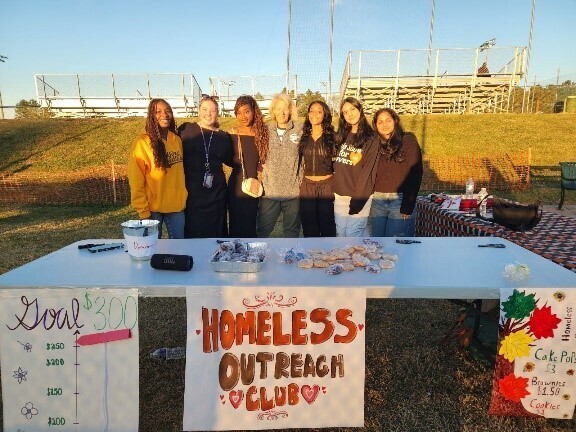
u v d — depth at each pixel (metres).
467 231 3.40
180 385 2.41
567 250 2.49
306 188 3.44
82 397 1.75
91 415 1.76
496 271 1.91
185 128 3.21
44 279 1.77
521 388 1.78
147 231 2.02
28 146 12.39
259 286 1.71
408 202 3.42
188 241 2.46
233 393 1.77
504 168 9.71
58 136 13.16
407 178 3.40
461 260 2.10
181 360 2.67
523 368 1.77
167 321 3.23
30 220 7.39
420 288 1.70
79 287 1.70
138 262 2.03
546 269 1.96
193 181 3.18
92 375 1.75
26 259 4.83
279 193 3.38
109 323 1.72
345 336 1.75
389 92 15.01
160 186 3.03
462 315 2.75
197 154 3.17
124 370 1.74
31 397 1.75
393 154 3.35
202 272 1.87
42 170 11.07
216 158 3.21
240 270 1.86
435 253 2.24
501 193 9.06
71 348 1.73
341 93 15.66
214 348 1.75
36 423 1.75
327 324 1.74
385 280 1.78
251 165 3.33
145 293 1.71
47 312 1.71
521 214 2.96
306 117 3.39
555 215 3.72
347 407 1.80
